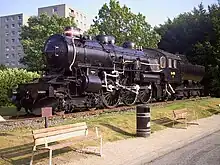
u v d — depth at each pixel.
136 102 22.12
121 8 42.25
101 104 18.05
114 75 19.19
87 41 18.42
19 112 18.73
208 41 41.88
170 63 26.75
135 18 43.19
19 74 25.44
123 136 12.55
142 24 44.09
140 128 12.85
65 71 16.98
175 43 46.22
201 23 44.69
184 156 9.99
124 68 20.62
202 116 20.88
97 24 42.78
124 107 19.31
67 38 17.20
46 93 15.07
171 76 26.62
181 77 28.92
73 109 16.91
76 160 8.83
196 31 44.72
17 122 13.03
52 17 44.91
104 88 18.33
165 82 25.67
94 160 8.91
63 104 15.64
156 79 23.98
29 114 16.28
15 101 15.98
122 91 19.95
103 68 18.61
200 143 12.25
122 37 41.41
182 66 29.36
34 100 15.30
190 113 20.47
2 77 24.45
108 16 42.31
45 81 15.48
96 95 17.52
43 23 45.09
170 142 11.90
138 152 10.06
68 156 9.16
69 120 13.77
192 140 12.92
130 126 14.01
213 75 39.38
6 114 17.22
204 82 40.59
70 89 16.53
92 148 10.24
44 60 17.89
